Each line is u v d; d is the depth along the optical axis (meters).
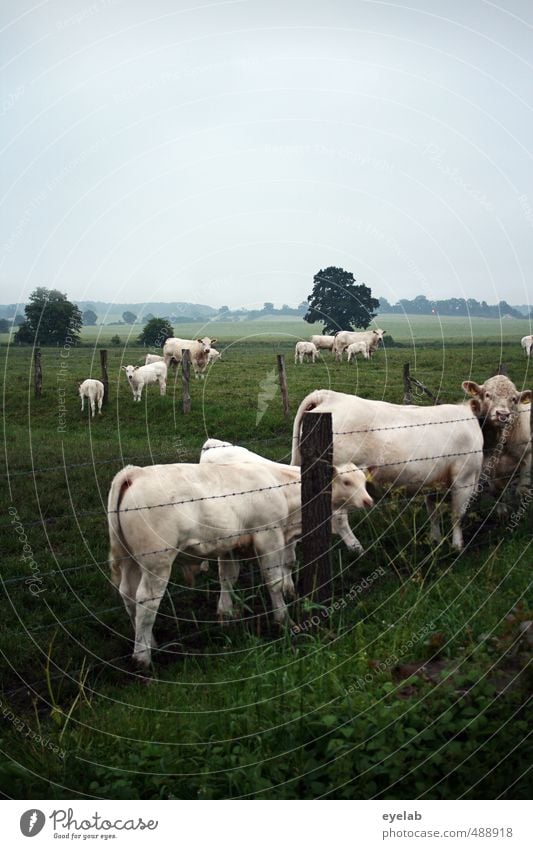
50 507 9.53
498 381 9.30
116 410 18.25
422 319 63.47
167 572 6.05
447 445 8.63
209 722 4.44
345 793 3.72
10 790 3.96
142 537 5.95
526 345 30.02
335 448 8.40
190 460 12.42
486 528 9.08
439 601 6.19
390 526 7.89
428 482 8.67
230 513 6.45
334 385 20.16
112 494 6.05
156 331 32.38
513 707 4.15
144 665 5.79
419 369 24.33
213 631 6.44
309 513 6.14
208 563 7.66
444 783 3.75
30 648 5.87
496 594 6.08
